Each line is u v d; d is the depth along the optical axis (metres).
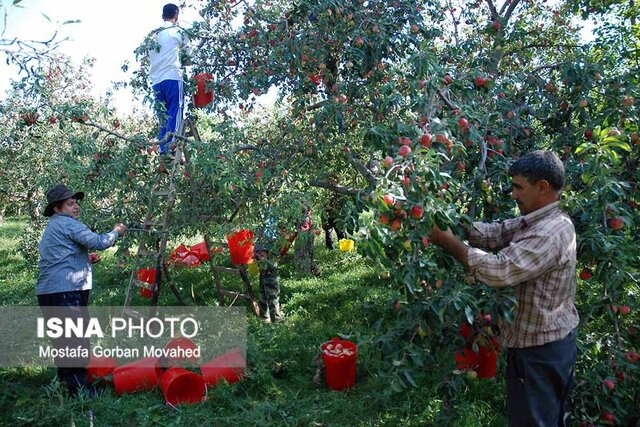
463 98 3.43
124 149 4.26
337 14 4.06
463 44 4.54
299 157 4.59
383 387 3.68
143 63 5.11
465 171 3.16
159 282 4.41
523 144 3.67
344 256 7.72
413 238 2.04
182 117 4.63
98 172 4.37
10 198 7.69
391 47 4.25
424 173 1.98
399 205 1.95
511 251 2.01
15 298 6.05
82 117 4.02
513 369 2.21
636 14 5.11
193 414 3.38
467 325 2.49
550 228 2.03
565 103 3.64
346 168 5.23
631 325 3.10
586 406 2.72
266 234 4.20
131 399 3.60
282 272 7.00
